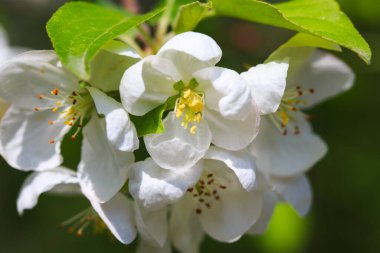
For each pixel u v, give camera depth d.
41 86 0.27
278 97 0.24
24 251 0.44
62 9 0.24
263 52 0.40
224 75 0.23
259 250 0.38
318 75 0.30
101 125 0.26
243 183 0.24
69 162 0.30
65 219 0.42
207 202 0.27
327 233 0.42
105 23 0.25
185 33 0.23
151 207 0.24
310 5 0.26
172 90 0.24
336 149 0.40
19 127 0.27
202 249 0.39
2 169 0.43
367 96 0.39
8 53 0.41
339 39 0.24
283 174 0.28
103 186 0.25
